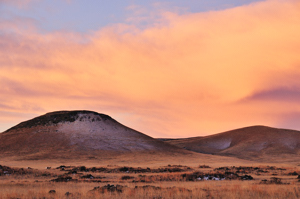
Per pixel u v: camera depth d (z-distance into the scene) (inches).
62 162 4207.7
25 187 1259.8
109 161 4394.7
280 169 2989.7
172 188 1071.0
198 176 1850.4
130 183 1530.5
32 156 4574.3
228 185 1251.8
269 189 973.8
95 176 2119.8
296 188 1024.9
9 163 3964.1
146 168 3006.9
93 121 6289.4
